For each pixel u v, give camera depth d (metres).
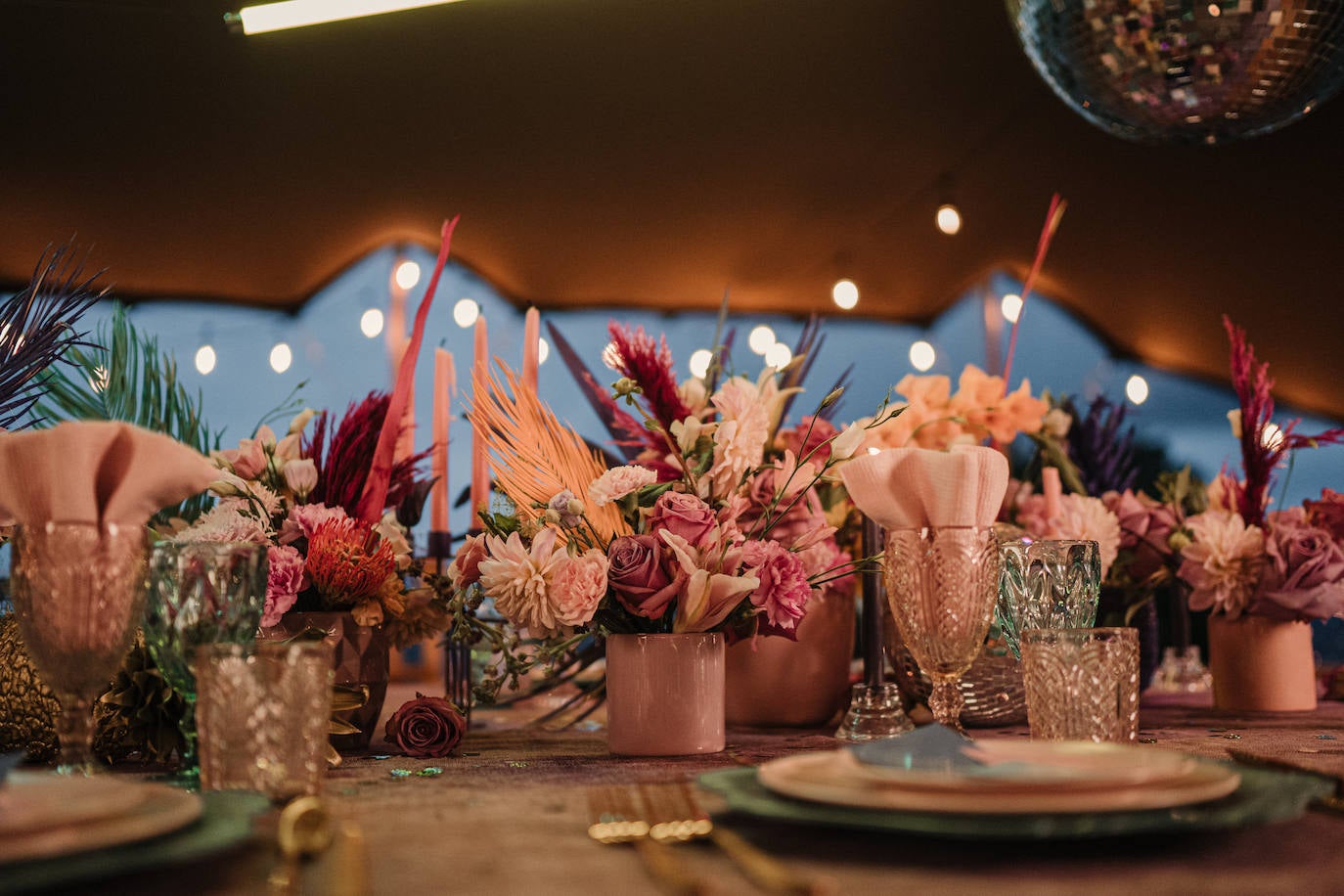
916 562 0.92
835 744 1.09
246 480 1.13
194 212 4.77
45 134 4.68
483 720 1.47
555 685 1.39
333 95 4.89
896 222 5.09
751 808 0.56
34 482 0.76
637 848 0.58
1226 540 1.39
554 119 5.00
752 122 5.06
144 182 4.74
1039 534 1.41
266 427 1.16
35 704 0.97
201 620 0.83
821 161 5.07
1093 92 1.43
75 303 1.12
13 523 0.87
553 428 1.16
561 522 1.04
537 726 1.37
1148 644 1.48
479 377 1.16
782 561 1.05
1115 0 1.32
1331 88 1.39
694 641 1.00
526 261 4.96
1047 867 0.53
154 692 0.94
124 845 0.50
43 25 4.69
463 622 1.07
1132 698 0.85
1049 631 0.85
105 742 0.96
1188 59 1.34
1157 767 0.59
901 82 5.04
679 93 5.04
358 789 0.79
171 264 4.75
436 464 1.39
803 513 1.22
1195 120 1.43
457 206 4.93
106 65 4.73
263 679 0.70
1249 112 1.40
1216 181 4.85
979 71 5.01
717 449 1.06
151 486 0.78
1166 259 4.91
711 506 1.07
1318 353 4.69
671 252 5.04
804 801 0.57
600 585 0.98
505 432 1.14
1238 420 1.45
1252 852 0.56
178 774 0.87
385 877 0.52
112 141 4.73
